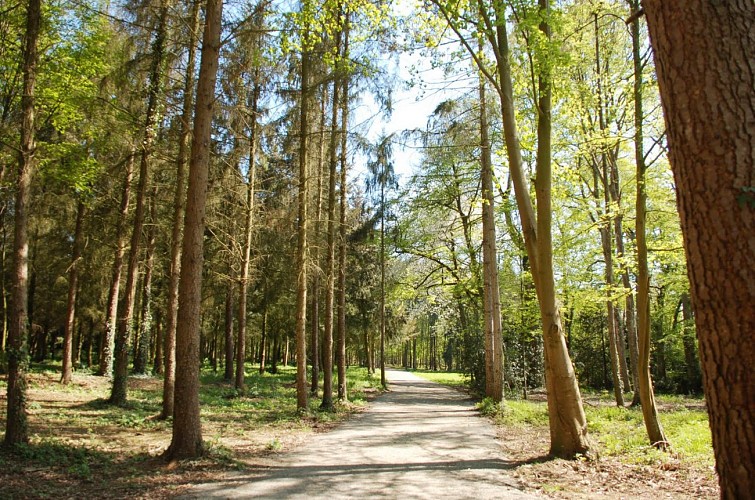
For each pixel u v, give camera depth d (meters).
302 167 13.77
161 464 7.14
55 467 6.67
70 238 22.38
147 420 10.98
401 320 31.70
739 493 2.51
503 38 8.69
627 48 12.55
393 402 19.38
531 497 5.68
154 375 22.33
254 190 16.09
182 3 10.76
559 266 20.05
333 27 9.63
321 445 9.35
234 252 16.31
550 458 7.68
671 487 6.08
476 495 5.77
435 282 27.02
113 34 11.41
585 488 6.05
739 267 2.58
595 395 23.62
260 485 6.22
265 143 15.30
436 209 23.42
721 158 2.67
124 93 11.09
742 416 2.52
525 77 9.35
